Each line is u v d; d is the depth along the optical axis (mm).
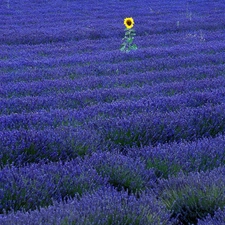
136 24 44625
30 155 11273
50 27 43156
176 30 41719
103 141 12453
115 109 15383
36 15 53938
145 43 33625
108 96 17562
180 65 24922
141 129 13109
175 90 18750
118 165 10430
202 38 35094
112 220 7570
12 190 8859
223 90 17922
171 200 8836
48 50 31125
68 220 7254
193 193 8773
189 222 8531
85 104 16797
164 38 36344
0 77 21734
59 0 71375
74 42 35156
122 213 7707
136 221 7605
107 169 10383
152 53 28266
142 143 12812
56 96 17609
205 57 26375
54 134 12234
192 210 8625
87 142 12156
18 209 8609
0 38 36031
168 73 22078
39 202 8711
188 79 21484
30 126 13422
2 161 10930
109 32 38875
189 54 28469
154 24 43938
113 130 13102
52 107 16453
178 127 13523
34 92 18891
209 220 7801
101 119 13984
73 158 11742
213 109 14922
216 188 8766
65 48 31703
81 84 20000
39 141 11750
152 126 13359
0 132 12273
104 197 8336
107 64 24891
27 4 66125
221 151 11375
